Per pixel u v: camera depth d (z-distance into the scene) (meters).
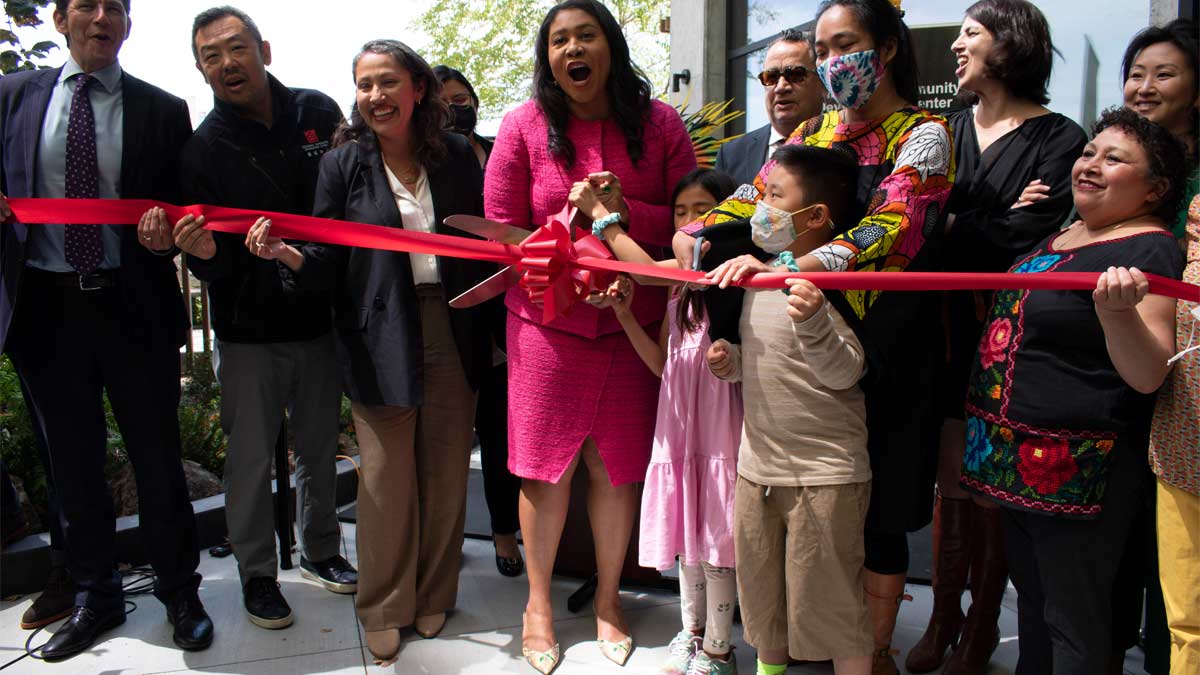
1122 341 1.79
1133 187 1.96
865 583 2.52
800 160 2.14
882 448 2.30
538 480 2.82
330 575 3.36
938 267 2.38
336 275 2.80
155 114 2.89
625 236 2.42
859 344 2.16
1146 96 2.43
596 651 2.84
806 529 2.18
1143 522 2.17
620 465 2.74
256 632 3.00
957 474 2.63
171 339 2.95
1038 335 2.04
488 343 3.02
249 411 3.06
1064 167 2.38
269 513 3.12
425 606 2.96
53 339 2.79
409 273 2.79
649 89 2.75
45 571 3.32
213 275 2.77
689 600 2.67
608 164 2.67
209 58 2.84
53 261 2.76
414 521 2.89
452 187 2.86
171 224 2.37
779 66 2.88
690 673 2.58
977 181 2.48
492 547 3.78
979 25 2.51
